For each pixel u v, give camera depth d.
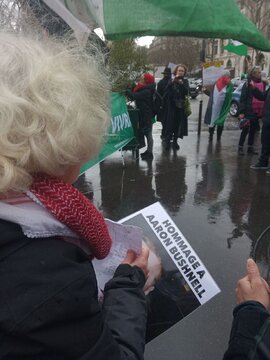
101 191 5.83
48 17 1.93
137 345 0.94
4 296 0.68
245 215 4.89
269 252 3.63
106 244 0.92
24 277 0.70
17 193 0.78
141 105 7.61
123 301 1.03
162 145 9.29
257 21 34.84
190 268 1.40
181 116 8.68
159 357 2.54
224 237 4.25
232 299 3.10
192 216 4.84
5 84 0.74
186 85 8.55
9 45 0.80
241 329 1.15
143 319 1.01
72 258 0.78
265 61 36.94
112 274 1.22
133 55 7.98
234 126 13.19
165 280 1.36
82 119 0.78
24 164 0.74
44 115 0.74
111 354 0.77
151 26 2.56
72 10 2.57
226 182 6.32
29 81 0.75
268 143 6.95
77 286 0.72
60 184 0.81
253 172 6.94
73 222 0.79
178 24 2.54
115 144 5.87
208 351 2.59
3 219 0.73
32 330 0.67
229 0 2.64
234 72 45.19
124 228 1.17
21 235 0.73
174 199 5.48
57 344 0.69
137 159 7.80
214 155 8.33
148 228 1.43
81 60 0.90
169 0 2.50
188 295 1.36
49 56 0.81
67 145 0.76
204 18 2.54
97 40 2.25
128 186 6.07
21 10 1.51
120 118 6.01
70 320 0.72
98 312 0.78
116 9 2.51
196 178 6.54
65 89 0.77
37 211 0.77
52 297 0.69
